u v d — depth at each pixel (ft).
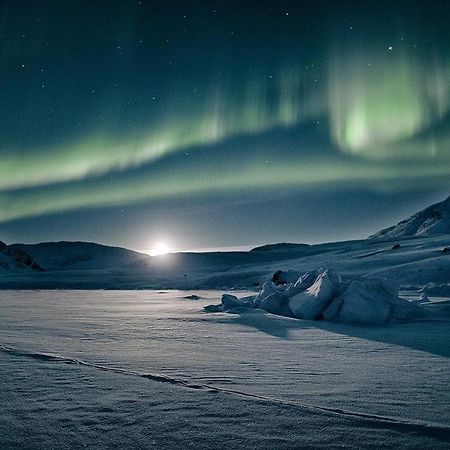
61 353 17.35
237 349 18.80
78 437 7.90
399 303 33.73
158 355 17.04
